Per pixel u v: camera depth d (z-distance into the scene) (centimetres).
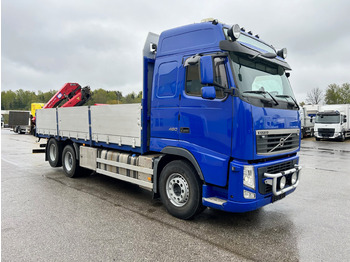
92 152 634
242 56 390
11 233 370
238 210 364
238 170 357
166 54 458
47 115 845
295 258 313
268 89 420
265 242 354
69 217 434
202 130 396
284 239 365
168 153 443
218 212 474
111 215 446
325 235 380
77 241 348
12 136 2486
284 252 327
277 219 441
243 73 380
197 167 399
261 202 375
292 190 438
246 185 359
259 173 367
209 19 438
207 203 391
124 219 430
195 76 409
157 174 468
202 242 351
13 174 770
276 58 470
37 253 315
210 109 386
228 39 383
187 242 350
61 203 506
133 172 519
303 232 389
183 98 423
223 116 371
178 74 435
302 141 2342
